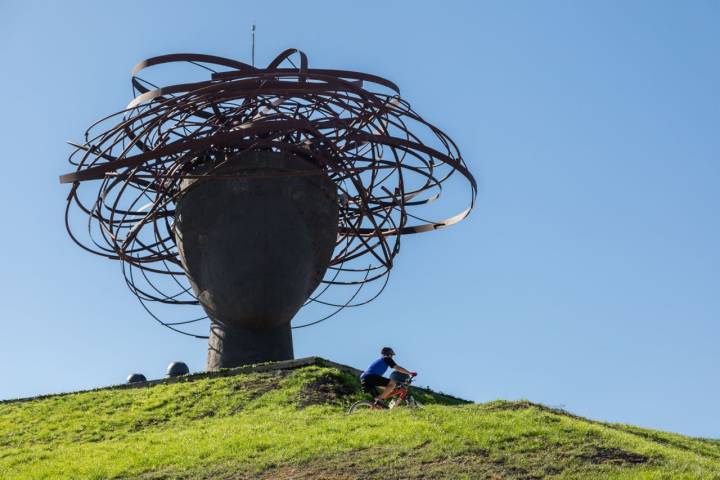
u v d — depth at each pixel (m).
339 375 36.38
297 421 29.64
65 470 26.81
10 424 35.22
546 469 22.80
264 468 24.55
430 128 40.47
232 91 39.00
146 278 46.06
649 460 23.56
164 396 36.69
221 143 38.50
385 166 43.12
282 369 38.50
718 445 33.19
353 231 47.06
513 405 28.58
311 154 40.03
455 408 28.86
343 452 24.91
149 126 39.41
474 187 42.81
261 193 41.34
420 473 22.78
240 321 41.59
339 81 38.66
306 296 42.81
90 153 40.25
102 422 34.22
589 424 26.92
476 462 23.41
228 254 41.00
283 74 38.34
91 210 41.97
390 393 29.14
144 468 26.16
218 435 28.80
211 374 39.16
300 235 41.62
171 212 45.38
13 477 26.77
